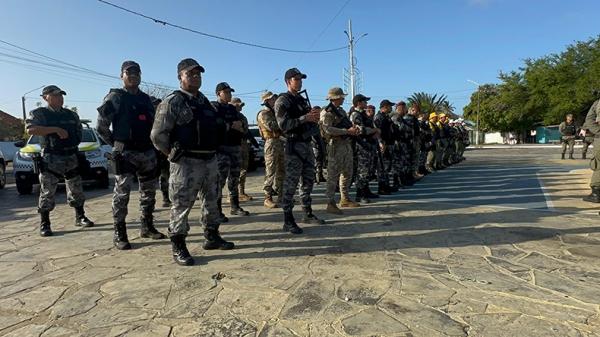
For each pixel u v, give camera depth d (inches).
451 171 457.7
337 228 192.7
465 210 226.4
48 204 197.9
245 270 139.5
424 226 192.1
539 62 1684.3
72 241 186.2
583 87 1435.8
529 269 133.6
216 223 163.2
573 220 195.9
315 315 106.0
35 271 145.3
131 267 146.2
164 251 165.2
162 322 104.6
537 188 303.9
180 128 145.4
